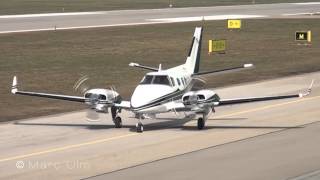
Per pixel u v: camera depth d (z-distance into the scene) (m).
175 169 66.06
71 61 186.38
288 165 67.06
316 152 73.50
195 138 83.88
